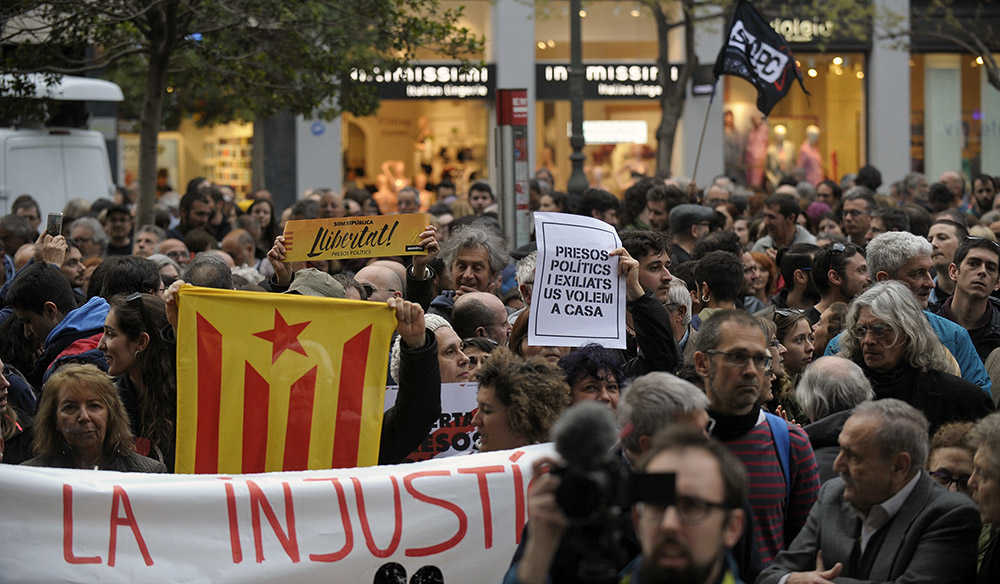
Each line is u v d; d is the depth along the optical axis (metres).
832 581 4.38
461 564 4.95
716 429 4.86
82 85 17.56
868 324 5.91
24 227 11.38
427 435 5.66
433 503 4.94
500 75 25.31
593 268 6.14
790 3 24.09
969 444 4.43
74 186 17.19
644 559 2.83
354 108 15.17
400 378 5.33
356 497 4.93
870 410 4.43
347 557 4.89
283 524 4.88
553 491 2.84
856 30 22.98
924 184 17.16
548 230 6.11
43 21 13.03
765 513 4.79
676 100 22.02
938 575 4.27
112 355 5.78
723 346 4.80
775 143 26.00
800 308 8.93
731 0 20.62
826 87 26.17
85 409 5.15
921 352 5.87
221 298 5.32
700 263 7.62
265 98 15.45
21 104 13.30
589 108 25.55
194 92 22.64
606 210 11.80
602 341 6.12
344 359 5.32
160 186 26.58
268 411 5.28
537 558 2.83
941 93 26.86
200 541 4.82
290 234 6.45
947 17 23.45
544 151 25.67
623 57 25.84
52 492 4.75
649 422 4.32
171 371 5.79
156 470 5.31
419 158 25.47
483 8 25.42
